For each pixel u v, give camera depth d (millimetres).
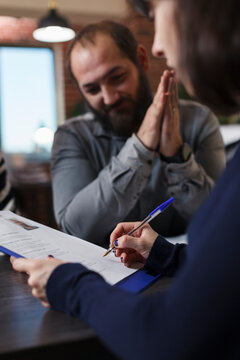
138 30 4301
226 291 378
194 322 385
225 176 454
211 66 431
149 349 407
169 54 503
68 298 536
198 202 1245
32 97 4934
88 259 775
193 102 1522
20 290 703
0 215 991
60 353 514
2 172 1767
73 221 1216
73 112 4500
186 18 434
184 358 386
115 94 1247
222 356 385
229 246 388
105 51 1201
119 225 864
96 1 4340
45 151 4297
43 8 4164
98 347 529
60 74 4953
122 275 727
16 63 4883
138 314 434
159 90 1137
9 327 552
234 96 460
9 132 4867
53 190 1373
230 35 408
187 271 412
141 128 1190
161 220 1348
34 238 846
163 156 1214
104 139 1397
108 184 1183
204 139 1457
